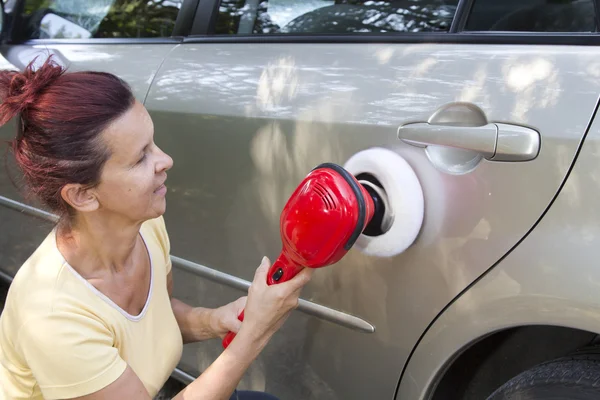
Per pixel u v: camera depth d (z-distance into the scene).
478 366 1.45
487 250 1.19
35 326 0.98
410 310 1.32
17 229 2.30
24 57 2.32
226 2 1.79
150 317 1.17
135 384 1.04
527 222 1.14
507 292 1.17
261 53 1.62
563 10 1.24
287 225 1.04
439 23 1.39
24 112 0.92
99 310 1.04
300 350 1.57
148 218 1.05
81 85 0.93
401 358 1.37
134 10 2.04
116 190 0.97
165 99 1.75
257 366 1.69
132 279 1.12
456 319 1.25
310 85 1.46
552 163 1.12
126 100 0.96
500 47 1.26
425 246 1.27
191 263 1.76
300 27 1.62
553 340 1.34
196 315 1.35
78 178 0.94
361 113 1.35
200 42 1.80
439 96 1.26
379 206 1.31
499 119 1.18
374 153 1.32
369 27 1.49
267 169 1.52
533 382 1.24
